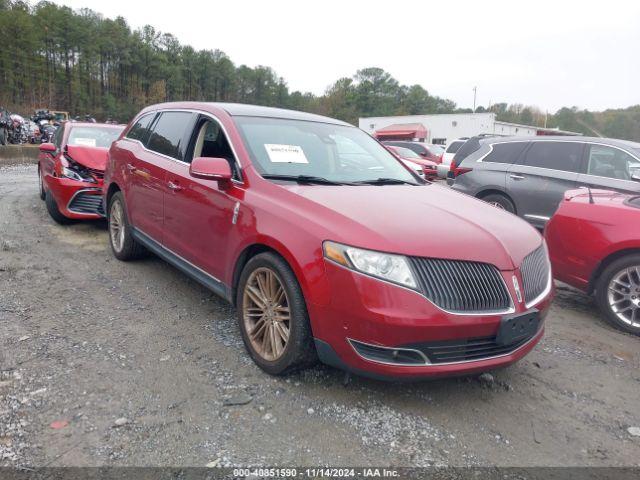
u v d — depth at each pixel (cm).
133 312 421
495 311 284
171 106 511
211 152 414
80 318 403
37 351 342
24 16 6600
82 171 698
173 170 440
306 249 292
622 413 312
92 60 8206
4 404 279
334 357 288
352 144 455
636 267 438
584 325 462
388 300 266
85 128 821
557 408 312
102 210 701
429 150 2053
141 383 310
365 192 351
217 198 374
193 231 405
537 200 746
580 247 475
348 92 11512
